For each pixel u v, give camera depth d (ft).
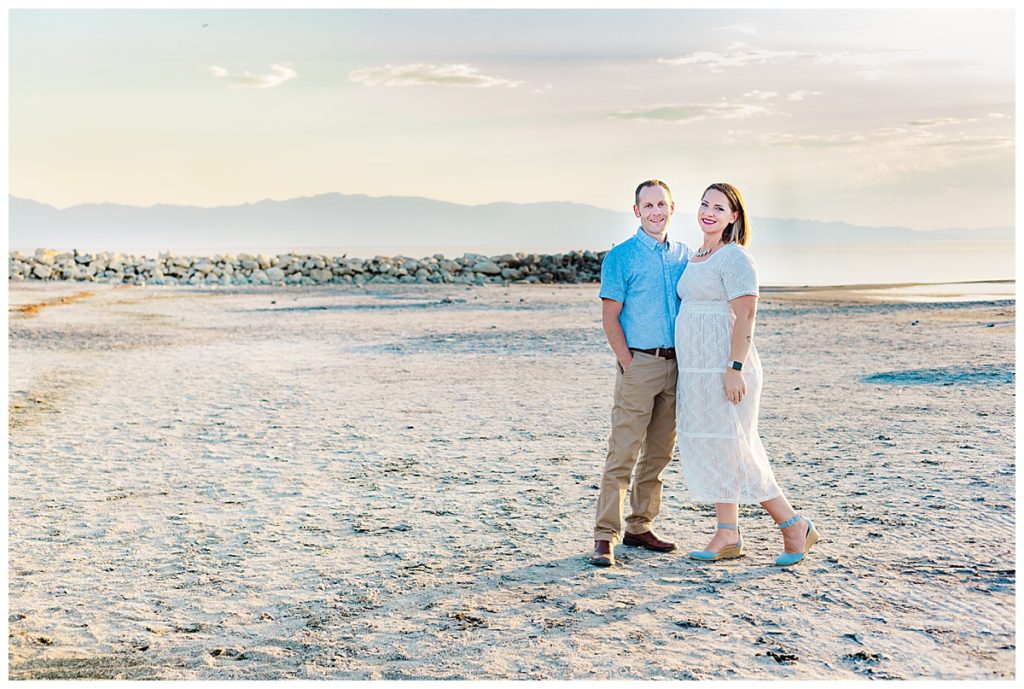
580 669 14.33
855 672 14.07
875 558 18.86
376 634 15.80
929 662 14.38
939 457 26.96
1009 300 81.05
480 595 17.39
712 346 18.78
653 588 17.58
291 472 27.09
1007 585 17.30
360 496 24.39
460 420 34.73
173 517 22.74
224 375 47.01
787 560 18.69
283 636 15.81
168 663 14.87
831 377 43.32
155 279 126.62
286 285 125.80
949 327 62.23
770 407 35.86
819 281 134.31
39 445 30.96
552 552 19.76
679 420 19.26
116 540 21.01
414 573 18.61
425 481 25.82
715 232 19.03
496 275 138.62
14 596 17.78
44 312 82.28
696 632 15.58
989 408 34.19
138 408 37.93
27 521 22.45
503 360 51.62
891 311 75.66
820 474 25.48
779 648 14.93
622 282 19.16
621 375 19.27
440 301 96.94
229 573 18.84
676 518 22.15
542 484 25.27
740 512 22.53
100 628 16.28
